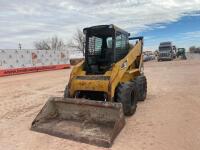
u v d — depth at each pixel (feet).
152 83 44.93
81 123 20.35
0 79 65.57
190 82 43.88
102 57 24.66
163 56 138.00
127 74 25.58
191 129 19.49
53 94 37.55
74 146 17.01
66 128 19.52
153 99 30.91
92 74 24.25
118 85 22.62
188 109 25.32
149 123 21.35
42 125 20.45
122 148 16.52
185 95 32.42
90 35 25.02
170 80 48.19
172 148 16.28
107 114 19.81
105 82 21.31
